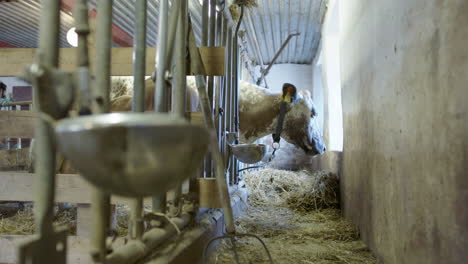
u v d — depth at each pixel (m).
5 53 2.30
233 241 1.87
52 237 0.90
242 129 4.55
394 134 1.90
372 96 2.38
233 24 4.41
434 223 1.40
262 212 3.97
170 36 1.82
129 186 0.66
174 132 0.63
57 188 2.10
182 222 1.95
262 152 3.16
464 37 1.16
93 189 1.11
